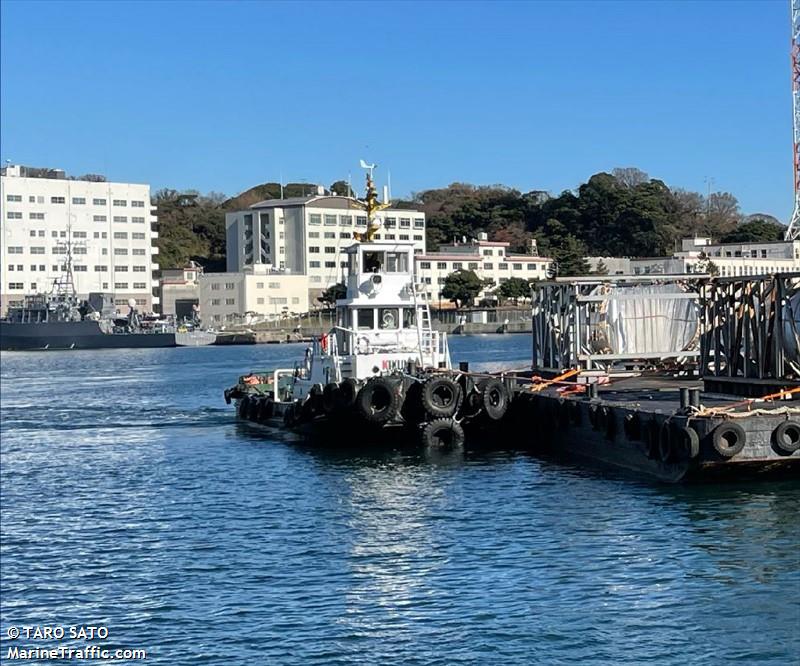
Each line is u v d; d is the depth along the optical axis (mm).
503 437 43844
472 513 31297
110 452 49344
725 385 40656
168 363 122500
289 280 185375
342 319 47594
